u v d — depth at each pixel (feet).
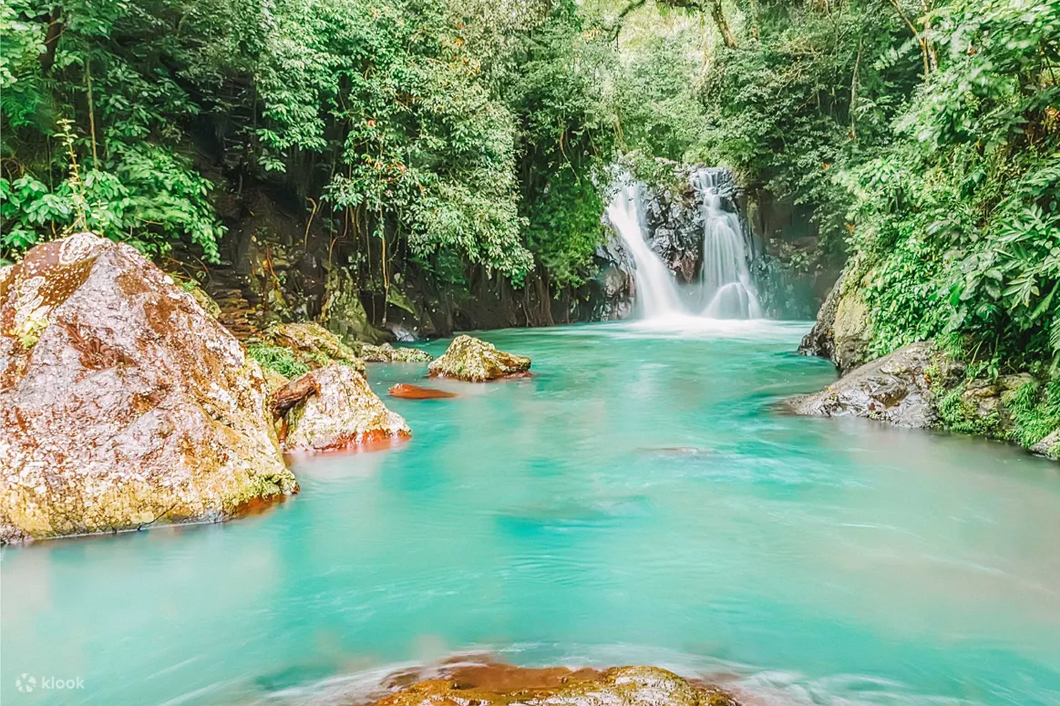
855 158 60.90
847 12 61.31
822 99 68.90
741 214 79.51
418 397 28.45
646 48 82.33
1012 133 21.59
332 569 11.84
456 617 10.12
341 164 43.96
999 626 9.70
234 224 38.91
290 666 8.71
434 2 45.62
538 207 63.72
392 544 12.96
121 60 28.40
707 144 75.41
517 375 34.42
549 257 64.75
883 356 25.79
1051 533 13.20
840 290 37.88
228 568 11.87
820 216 68.18
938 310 23.94
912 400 22.33
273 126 37.50
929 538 13.07
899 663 8.71
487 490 16.20
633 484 16.63
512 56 57.21
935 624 9.79
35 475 12.76
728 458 18.83
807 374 33.83
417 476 17.29
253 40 32.09
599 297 72.38
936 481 16.53
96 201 24.90
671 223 77.66
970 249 21.26
